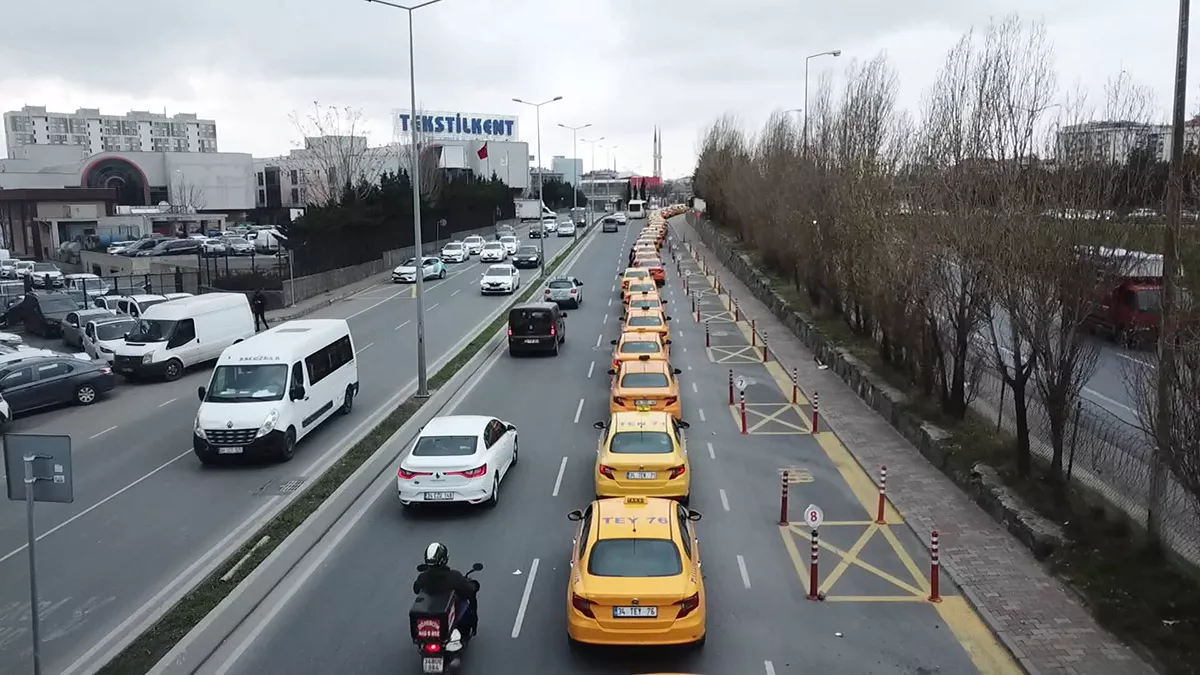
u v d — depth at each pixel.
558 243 79.69
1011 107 15.99
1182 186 10.77
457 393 25.70
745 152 72.88
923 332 20.45
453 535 14.81
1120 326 23.17
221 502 16.83
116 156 94.75
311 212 53.91
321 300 46.72
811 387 25.55
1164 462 10.98
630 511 11.34
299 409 19.98
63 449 8.90
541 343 30.73
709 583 12.68
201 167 99.06
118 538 15.11
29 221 86.19
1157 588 11.37
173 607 11.87
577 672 10.31
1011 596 11.98
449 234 81.56
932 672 10.23
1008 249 14.44
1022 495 14.78
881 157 27.17
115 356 28.34
